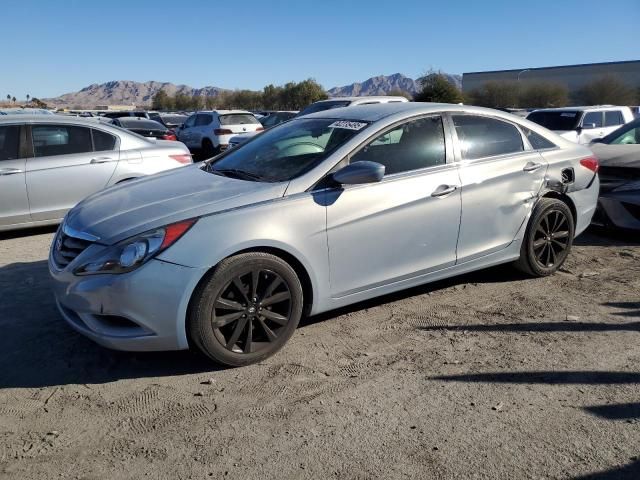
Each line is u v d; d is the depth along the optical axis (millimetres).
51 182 6957
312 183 3855
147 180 4457
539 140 5164
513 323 4309
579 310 4535
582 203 5398
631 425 2998
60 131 7133
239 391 3395
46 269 5711
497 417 3094
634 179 6457
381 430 2994
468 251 4613
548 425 3014
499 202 4711
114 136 7504
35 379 3553
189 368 3672
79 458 2801
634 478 2607
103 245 3480
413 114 4418
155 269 3350
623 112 15297
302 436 2955
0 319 4422
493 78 65938
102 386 3471
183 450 2854
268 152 4453
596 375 3514
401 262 4242
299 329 4246
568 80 60031
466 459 2754
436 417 3105
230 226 3520
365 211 3986
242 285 3568
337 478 2637
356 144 4086
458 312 4539
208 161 4859
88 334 3516
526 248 5043
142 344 3426
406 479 2621
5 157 6758
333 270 3936
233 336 3586
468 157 4609
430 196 4281
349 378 3537
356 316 4473
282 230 3664
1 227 6781
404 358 3787
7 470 2711
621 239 6820
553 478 2615
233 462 2758
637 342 3951
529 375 3529
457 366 3664
